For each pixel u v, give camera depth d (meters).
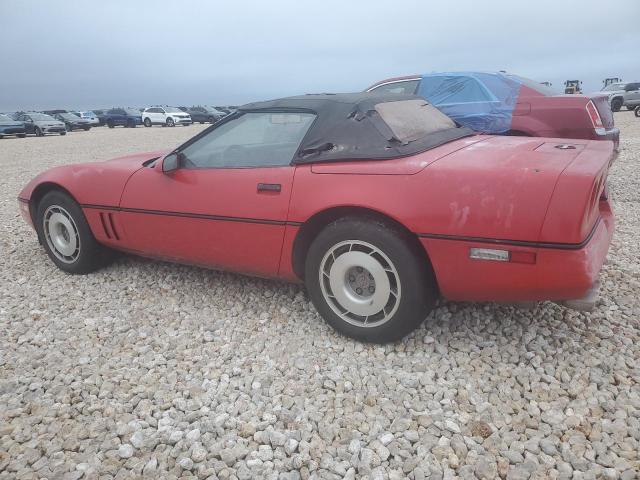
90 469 2.19
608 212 3.15
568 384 2.60
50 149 19.28
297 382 2.74
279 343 3.15
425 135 3.23
